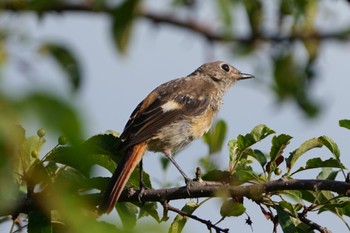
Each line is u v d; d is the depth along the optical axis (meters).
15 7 4.04
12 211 8.22
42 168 8.18
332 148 9.38
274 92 4.47
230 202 9.20
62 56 3.95
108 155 9.34
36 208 8.25
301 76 4.48
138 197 9.72
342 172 9.33
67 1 3.99
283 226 8.90
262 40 4.37
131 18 3.84
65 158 8.14
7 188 3.79
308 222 9.34
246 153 9.81
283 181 8.99
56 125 3.13
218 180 9.52
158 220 10.03
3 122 3.11
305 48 4.49
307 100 4.45
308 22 4.55
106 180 9.58
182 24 4.09
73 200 4.07
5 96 3.13
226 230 9.27
